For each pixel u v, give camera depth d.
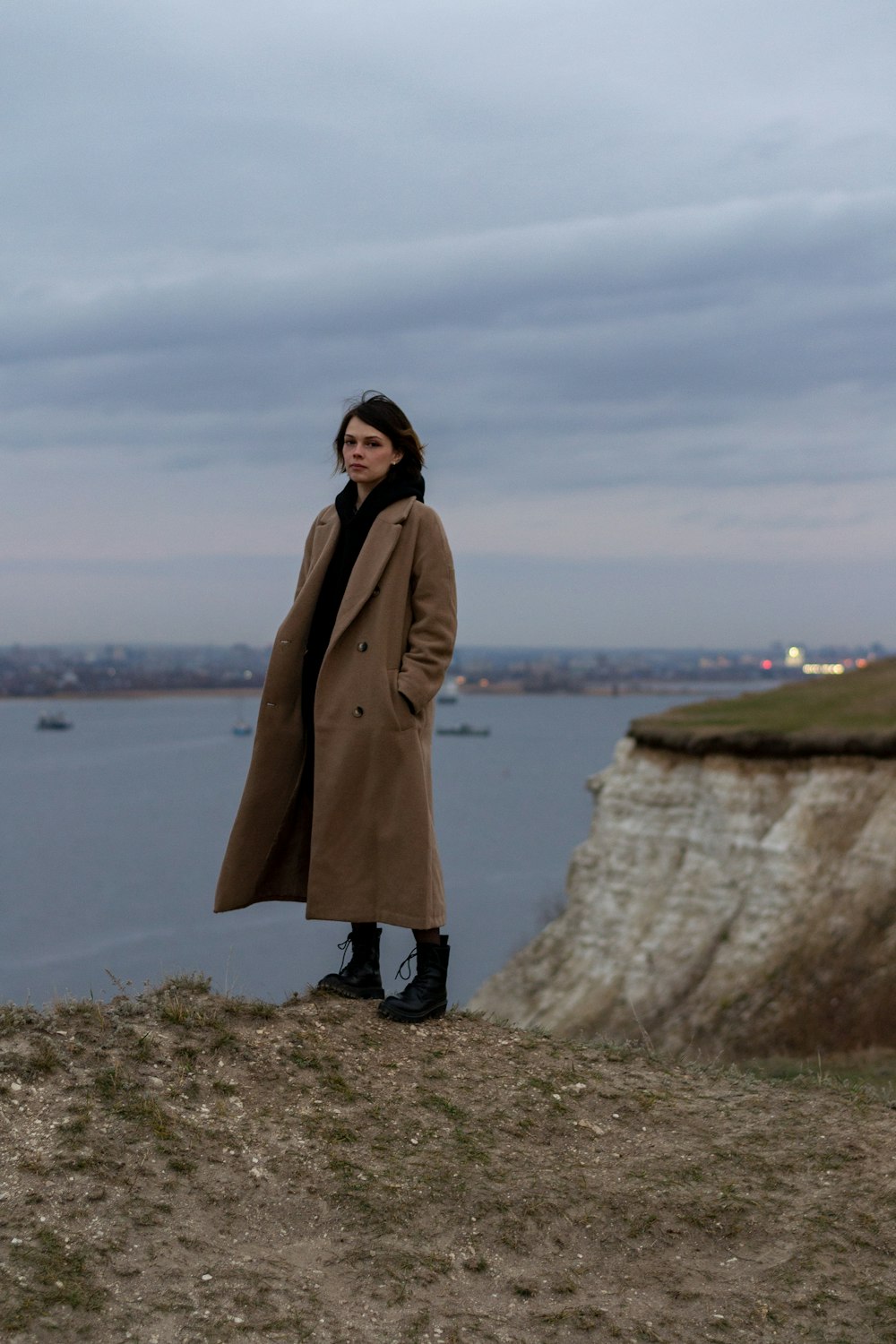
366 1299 3.48
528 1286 3.63
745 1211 4.10
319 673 5.37
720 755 26.45
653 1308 3.59
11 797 154.50
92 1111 4.16
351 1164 4.18
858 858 22.89
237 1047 4.81
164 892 81.94
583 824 116.88
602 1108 4.95
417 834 5.30
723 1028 21.42
